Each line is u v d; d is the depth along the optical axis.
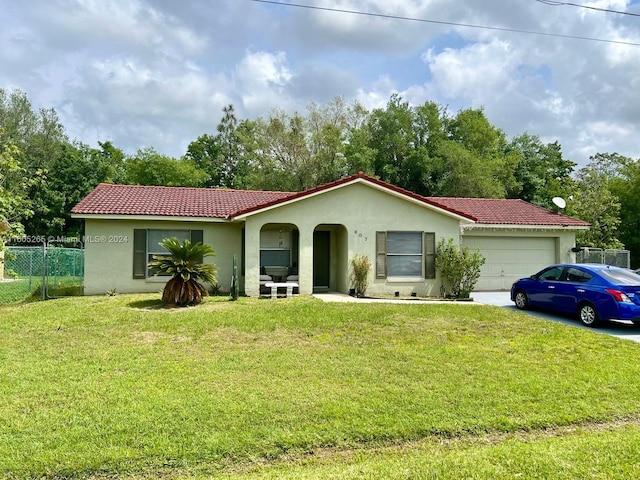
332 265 17.91
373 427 5.10
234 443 4.66
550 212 21.02
